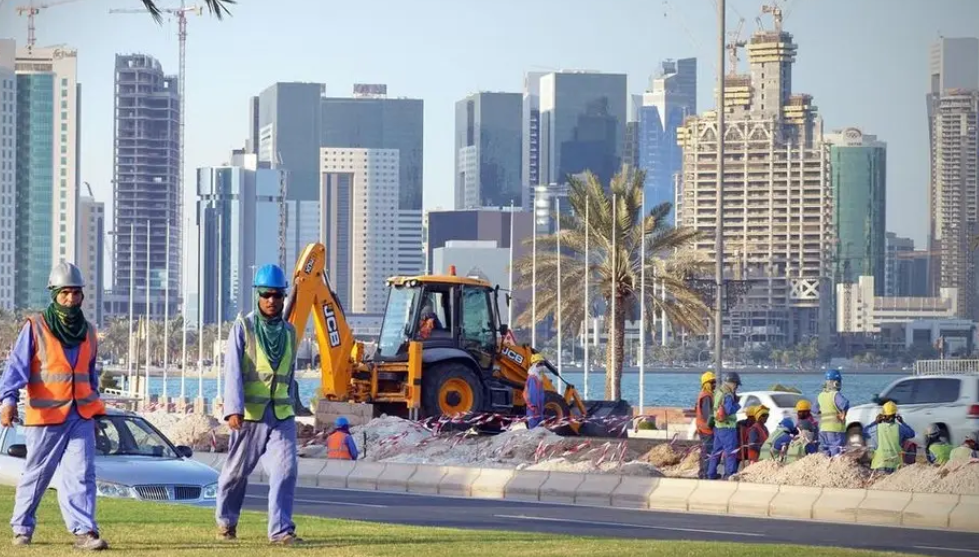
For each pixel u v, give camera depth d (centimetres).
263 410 2559
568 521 3975
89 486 2508
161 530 2747
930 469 4747
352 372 7312
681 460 6181
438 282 7488
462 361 7388
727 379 5288
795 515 4531
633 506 4847
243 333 2559
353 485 5584
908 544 3622
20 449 3800
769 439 5603
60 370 2509
